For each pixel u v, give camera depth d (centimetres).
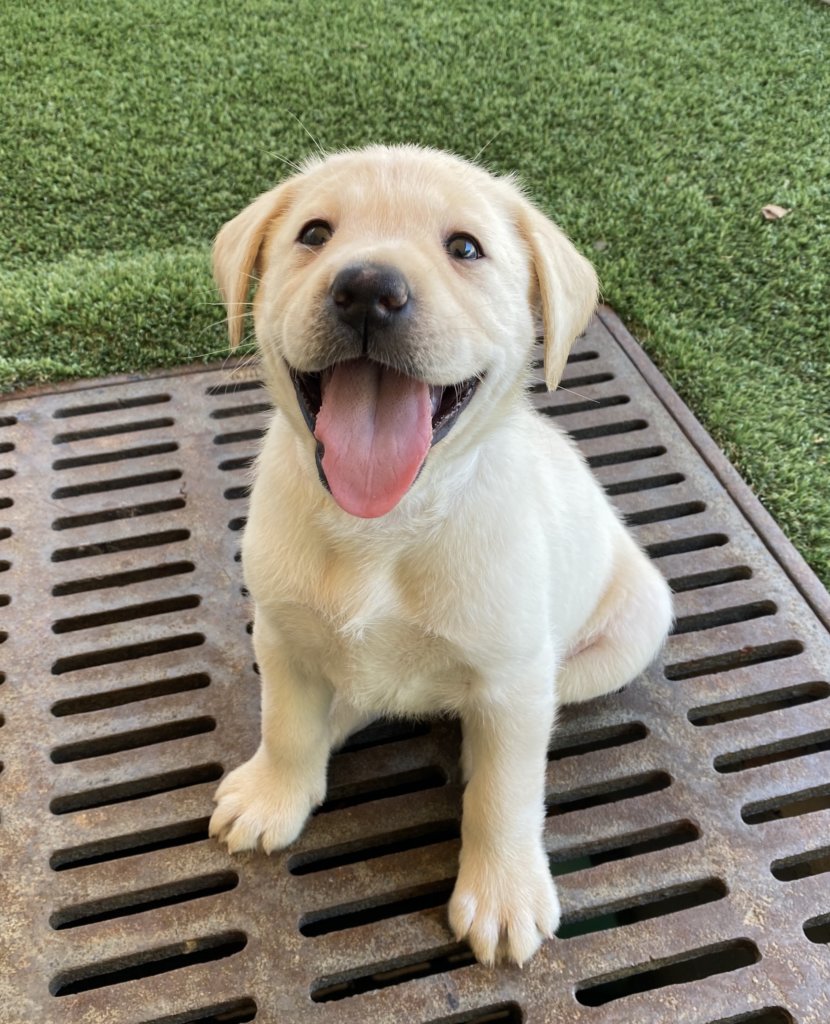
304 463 36
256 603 39
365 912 44
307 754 42
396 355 31
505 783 39
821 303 72
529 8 110
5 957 38
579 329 40
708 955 42
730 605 53
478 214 35
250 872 41
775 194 81
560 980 38
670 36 105
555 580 41
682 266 75
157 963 41
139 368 65
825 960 39
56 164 84
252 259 39
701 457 61
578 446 61
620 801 44
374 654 39
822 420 64
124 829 42
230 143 87
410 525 35
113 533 55
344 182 35
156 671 48
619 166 85
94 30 103
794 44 105
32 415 62
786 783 45
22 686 47
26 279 70
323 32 104
